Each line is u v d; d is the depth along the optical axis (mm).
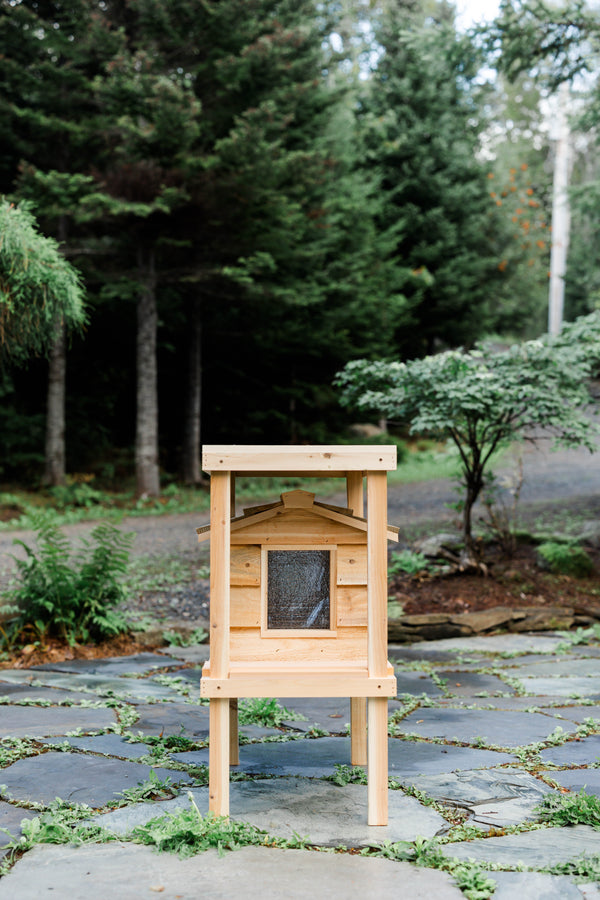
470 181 22172
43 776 3359
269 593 3090
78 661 5770
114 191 12805
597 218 14164
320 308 17031
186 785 3311
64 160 14055
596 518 11109
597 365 7934
